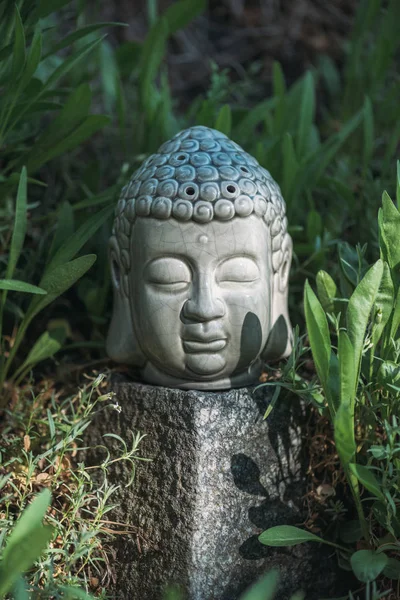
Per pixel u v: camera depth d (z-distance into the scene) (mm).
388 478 1252
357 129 2090
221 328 1264
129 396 1347
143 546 1276
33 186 1915
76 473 1376
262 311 1291
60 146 1546
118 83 1773
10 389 1503
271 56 2545
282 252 1363
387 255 1267
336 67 2504
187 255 1247
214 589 1234
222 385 1312
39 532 905
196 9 1916
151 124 1797
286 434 1340
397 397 1231
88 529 1293
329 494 1354
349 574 1385
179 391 1283
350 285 1387
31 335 1717
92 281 1658
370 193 1778
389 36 2057
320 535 1352
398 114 2053
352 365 1139
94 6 2373
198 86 2518
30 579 1203
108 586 1293
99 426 1389
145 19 2566
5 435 1386
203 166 1268
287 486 1338
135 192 1299
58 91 1634
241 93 2305
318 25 2551
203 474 1243
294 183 1665
